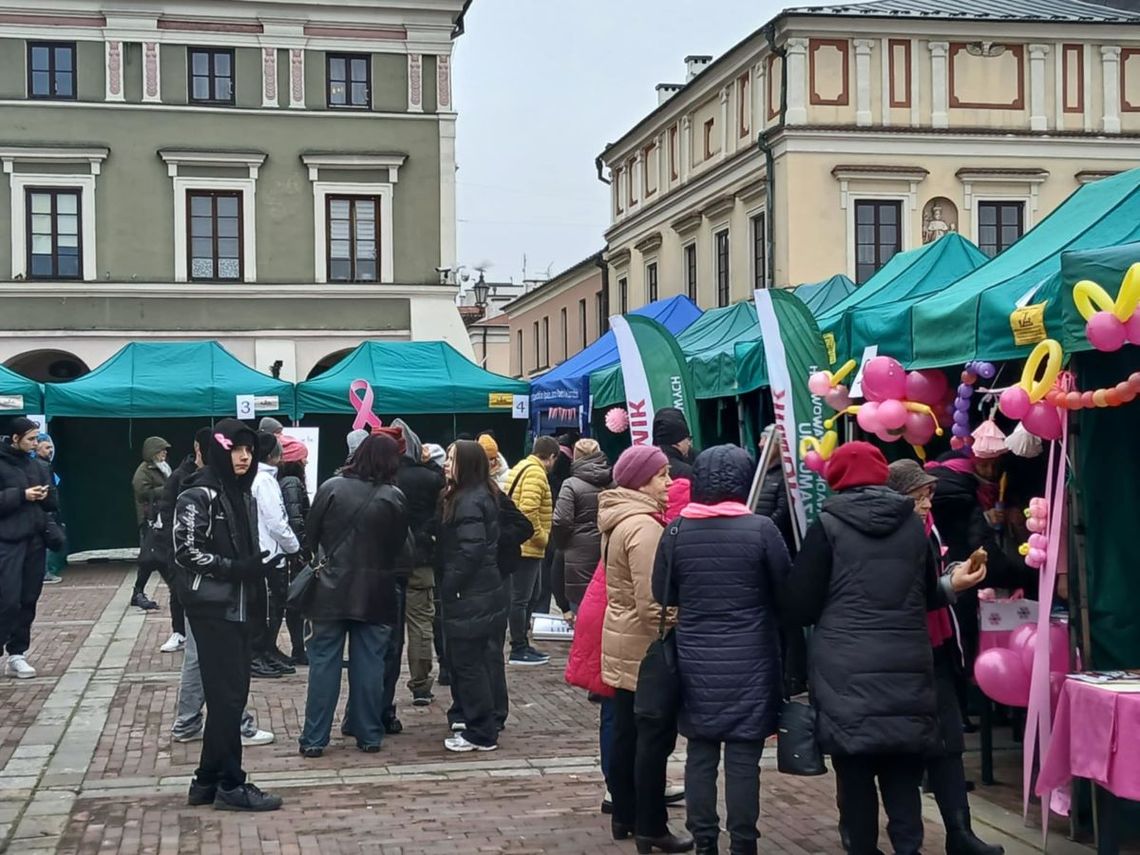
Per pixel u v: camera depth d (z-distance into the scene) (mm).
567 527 10359
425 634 10164
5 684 11227
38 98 28719
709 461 5988
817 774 5680
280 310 29812
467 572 8609
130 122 29062
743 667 5797
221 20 29344
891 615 5570
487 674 8742
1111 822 5918
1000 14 30500
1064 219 8406
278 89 29609
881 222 29844
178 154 29125
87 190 28906
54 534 11562
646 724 6215
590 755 8602
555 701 10391
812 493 7957
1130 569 6477
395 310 30281
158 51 29125
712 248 34750
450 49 30344
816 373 8117
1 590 11062
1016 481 7750
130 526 23312
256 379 21203
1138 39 30469
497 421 24047
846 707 5512
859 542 5609
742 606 5840
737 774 5848
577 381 18297
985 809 7160
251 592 7305
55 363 30250
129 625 14953
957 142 29906
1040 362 6309
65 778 8031
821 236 29500
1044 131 30172
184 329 29453
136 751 8766
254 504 7375
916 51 29969
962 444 7762
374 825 6988
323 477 23859
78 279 28953
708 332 17203
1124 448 6465
